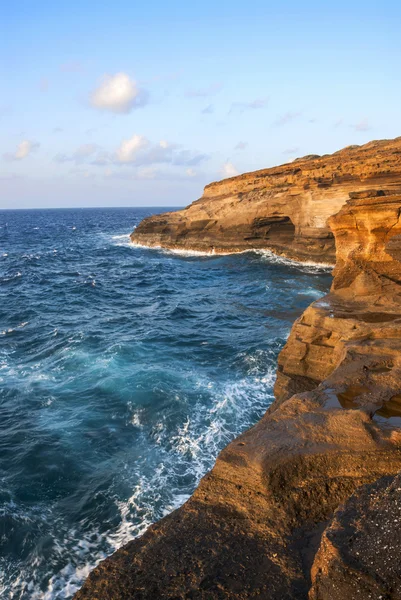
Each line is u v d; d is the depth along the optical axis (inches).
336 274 861.8
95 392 644.7
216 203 2330.2
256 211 2090.3
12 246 3078.2
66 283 1600.6
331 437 315.9
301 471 291.1
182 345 866.8
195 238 2415.1
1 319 1074.7
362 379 419.5
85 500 430.3
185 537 263.7
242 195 2231.8
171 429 546.9
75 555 368.8
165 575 239.5
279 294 1317.7
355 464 292.4
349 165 1806.1
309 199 1831.9
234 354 806.5
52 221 6845.5
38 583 343.9
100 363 750.5
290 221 2062.0
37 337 912.9
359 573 174.4
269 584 226.4
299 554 243.1
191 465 478.6
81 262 2199.8
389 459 293.1
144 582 237.0
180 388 652.1
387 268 743.1
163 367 736.3
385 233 750.5
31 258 2327.8
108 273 1846.7
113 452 506.9
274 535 257.6
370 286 698.2
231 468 299.9
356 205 773.3
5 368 741.3
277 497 278.7
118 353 802.2
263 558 243.1
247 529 264.7
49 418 579.5
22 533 389.7
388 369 445.7
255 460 299.0
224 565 241.1
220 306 1215.6
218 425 552.7
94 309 1206.3
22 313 1133.7
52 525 400.2
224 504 284.5
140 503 422.0
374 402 373.4
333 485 284.7
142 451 506.9
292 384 542.0
